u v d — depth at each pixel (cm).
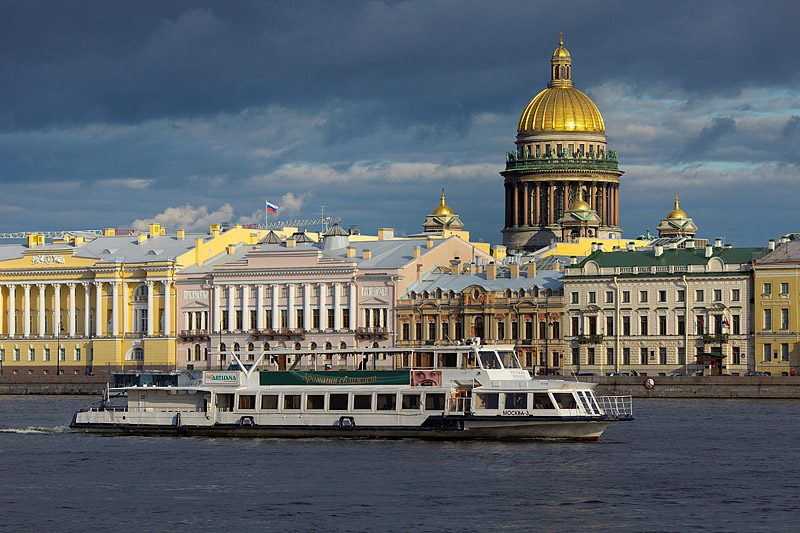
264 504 10231
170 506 10212
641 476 11325
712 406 17975
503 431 13525
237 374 14375
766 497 10412
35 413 18512
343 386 13988
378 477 11306
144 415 14675
